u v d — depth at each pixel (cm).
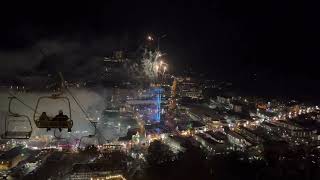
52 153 8100
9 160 7375
